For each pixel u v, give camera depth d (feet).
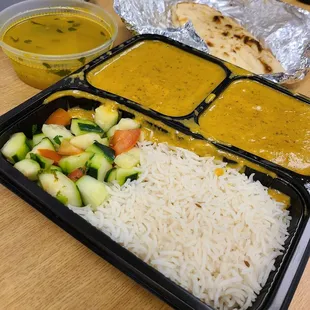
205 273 0.70
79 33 1.18
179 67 1.12
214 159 0.89
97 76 1.05
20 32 1.16
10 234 0.75
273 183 0.84
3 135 0.85
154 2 1.36
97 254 0.66
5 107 1.03
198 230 0.76
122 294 0.68
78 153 0.86
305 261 0.67
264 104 1.03
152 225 0.77
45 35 1.16
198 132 0.90
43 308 0.65
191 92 1.04
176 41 1.17
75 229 0.68
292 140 0.94
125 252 0.64
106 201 0.80
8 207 0.80
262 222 0.79
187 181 0.85
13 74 1.15
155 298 0.68
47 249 0.73
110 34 1.18
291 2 1.60
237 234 0.76
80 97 0.96
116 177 0.84
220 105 1.01
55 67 1.04
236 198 0.82
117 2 1.26
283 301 0.61
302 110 1.03
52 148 0.86
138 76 1.07
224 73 1.11
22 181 0.73
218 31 1.32
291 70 1.14
